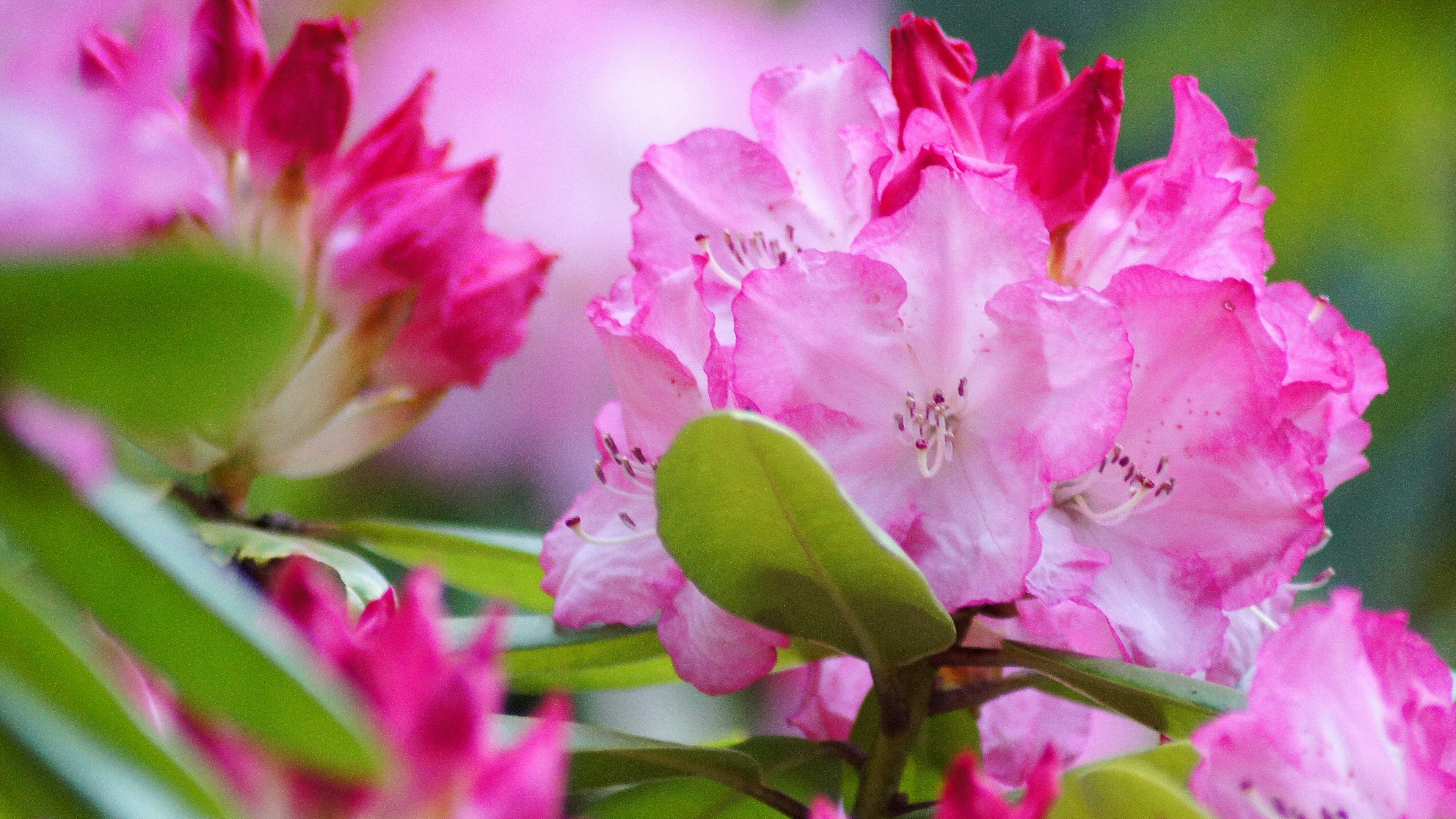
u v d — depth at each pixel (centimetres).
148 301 70
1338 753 79
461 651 81
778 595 80
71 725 72
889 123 85
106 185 71
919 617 80
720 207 85
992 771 88
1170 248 83
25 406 72
